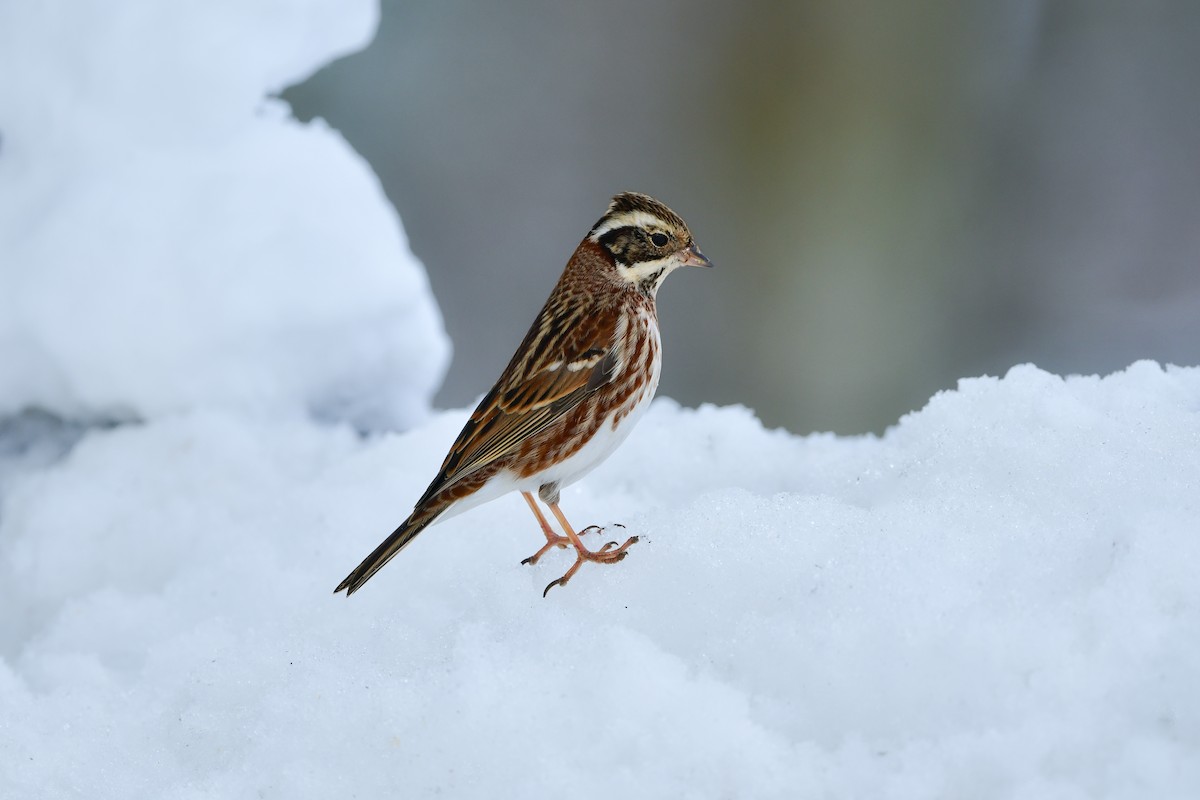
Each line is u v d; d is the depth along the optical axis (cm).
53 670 898
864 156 2344
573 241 2334
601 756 623
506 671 677
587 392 934
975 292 2319
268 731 697
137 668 928
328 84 2342
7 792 707
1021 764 567
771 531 762
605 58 2405
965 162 2355
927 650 629
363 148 2369
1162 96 2394
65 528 1095
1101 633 613
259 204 1203
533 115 2373
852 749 598
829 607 670
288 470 1131
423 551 949
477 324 2273
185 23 1221
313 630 862
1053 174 2394
